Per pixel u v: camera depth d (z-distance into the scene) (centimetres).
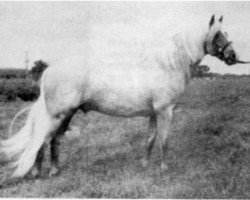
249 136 570
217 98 693
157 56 455
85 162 497
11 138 419
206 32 469
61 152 529
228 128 591
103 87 434
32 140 415
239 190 423
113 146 552
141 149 536
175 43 460
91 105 445
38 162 436
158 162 487
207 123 609
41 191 412
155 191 419
